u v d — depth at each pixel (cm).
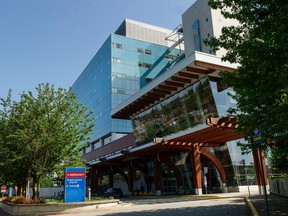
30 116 2423
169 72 3838
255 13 1070
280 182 2312
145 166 5353
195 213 1612
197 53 3412
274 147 1307
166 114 4369
